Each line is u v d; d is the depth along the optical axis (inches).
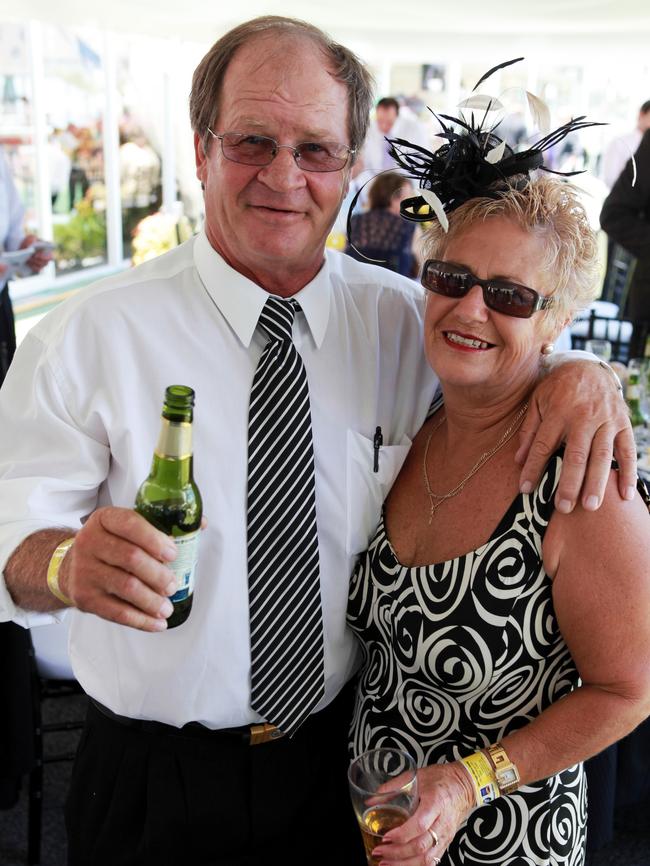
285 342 57.6
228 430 57.1
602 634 49.1
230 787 59.8
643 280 190.4
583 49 261.4
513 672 52.7
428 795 49.4
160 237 217.0
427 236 56.2
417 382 65.2
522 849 55.0
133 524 42.1
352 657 63.0
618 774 87.0
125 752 59.7
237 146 53.3
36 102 329.1
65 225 368.2
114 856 61.2
